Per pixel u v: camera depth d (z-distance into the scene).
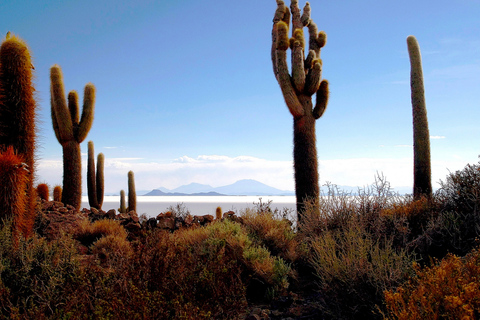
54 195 13.93
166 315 2.88
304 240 5.84
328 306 3.86
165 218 9.27
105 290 3.19
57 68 12.30
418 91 12.27
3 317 3.20
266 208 7.53
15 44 6.47
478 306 2.38
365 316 3.59
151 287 3.52
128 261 3.79
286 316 3.97
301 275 5.34
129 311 2.81
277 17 10.32
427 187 11.91
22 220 5.58
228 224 6.31
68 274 3.79
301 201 8.80
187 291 3.42
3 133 6.33
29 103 6.54
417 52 12.48
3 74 6.39
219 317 3.45
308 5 10.62
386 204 5.70
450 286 2.60
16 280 3.78
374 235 4.98
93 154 16.78
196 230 6.61
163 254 3.82
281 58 9.23
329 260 4.05
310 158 8.95
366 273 3.67
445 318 2.50
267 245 5.93
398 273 3.51
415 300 2.65
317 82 9.20
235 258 5.12
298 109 9.02
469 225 4.96
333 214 5.65
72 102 13.10
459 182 5.63
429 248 4.92
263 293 4.89
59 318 2.96
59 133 12.46
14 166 5.31
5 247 4.25
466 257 3.45
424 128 12.10
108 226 8.41
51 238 7.56
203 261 4.59
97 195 17.53
